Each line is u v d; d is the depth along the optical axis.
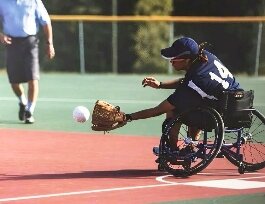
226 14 55.94
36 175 15.02
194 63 14.84
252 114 15.46
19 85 24.00
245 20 47.44
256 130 21.09
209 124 14.70
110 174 15.20
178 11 57.22
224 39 50.00
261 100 33.53
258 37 48.75
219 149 14.57
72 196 12.87
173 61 14.99
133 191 13.30
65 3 56.34
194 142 14.81
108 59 52.72
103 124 15.10
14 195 12.97
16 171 15.52
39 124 23.78
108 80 45.56
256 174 15.35
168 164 15.15
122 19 49.91
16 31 23.34
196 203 12.33
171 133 14.92
